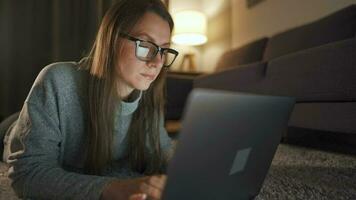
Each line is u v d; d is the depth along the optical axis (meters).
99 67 0.60
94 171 0.64
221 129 0.34
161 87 0.74
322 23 1.60
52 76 0.59
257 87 1.50
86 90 0.63
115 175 0.74
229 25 3.06
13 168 0.50
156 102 0.74
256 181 0.52
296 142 1.35
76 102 0.61
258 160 0.48
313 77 1.15
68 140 0.63
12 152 0.54
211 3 3.30
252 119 0.39
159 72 0.65
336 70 1.04
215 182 0.39
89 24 2.55
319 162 0.98
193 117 0.30
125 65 0.58
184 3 3.29
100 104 0.60
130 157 0.79
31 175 0.48
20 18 2.40
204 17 3.00
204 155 0.34
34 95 0.57
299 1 2.10
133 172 0.77
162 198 0.32
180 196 0.34
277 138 0.50
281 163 0.97
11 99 2.39
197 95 0.29
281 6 2.29
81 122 0.63
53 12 2.45
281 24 2.30
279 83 1.34
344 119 1.02
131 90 0.67
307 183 0.74
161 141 0.77
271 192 0.66
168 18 0.61
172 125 1.90
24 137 0.52
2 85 2.36
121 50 0.58
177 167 0.31
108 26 0.59
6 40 2.37
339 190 0.68
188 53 3.13
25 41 2.42
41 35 2.45
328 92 1.08
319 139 1.24
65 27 2.52
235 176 0.43
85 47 2.53
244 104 0.36
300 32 1.74
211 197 0.40
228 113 0.34
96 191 0.43
